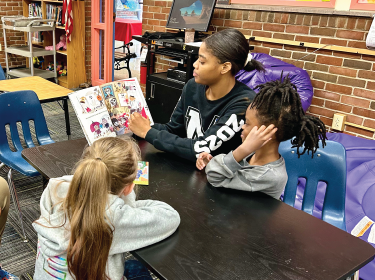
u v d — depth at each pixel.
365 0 3.00
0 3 6.06
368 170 2.30
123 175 0.97
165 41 3.72
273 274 0.94
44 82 3.34
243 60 1.57
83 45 5.82
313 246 1.08
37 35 6.14
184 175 1.47
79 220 0.90
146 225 1.00
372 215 2.01
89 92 1.58
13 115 2.36
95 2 5.39
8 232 2.19
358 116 3.27
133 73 6.96
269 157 1.36
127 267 1.28
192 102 1.78
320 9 3.25
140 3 8.59
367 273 1.71
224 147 1.65
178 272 0.92
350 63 3.21
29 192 2.66
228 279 0.91
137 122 1.67
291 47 3.55
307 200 1.67
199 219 1.16
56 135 3.78
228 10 3.94
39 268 1.05
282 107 1.26
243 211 1.23
